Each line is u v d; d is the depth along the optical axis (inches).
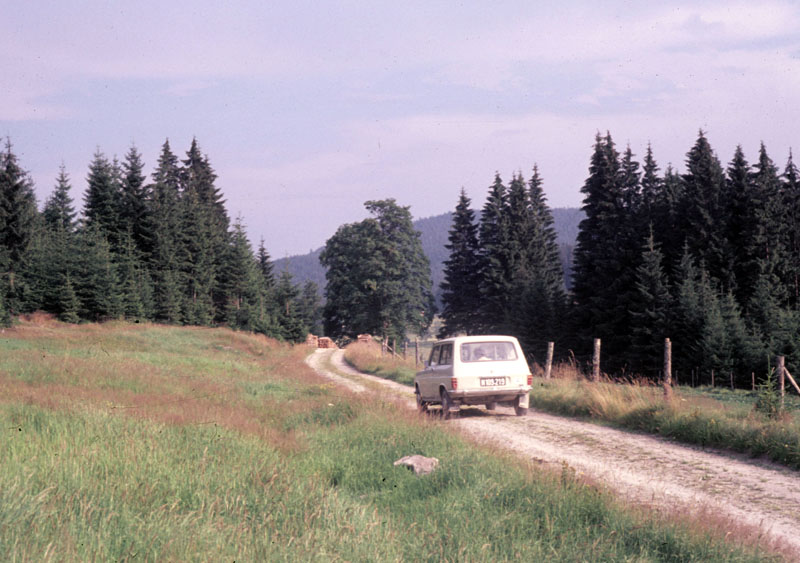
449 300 3046.3
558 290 2321.6
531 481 266.8
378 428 434.0
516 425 517.3
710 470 335.9
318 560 169.9
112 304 2180.1
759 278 1865.2
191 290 2915.8
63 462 241.4
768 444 367.9
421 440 388.8
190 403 535.8
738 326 1487.5
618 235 2017.7
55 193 3127.5
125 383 637.9
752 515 251.3
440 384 581.3
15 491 191.5
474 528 209.9
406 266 2883.9
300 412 556.4
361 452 358.6
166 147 3742.6
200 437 346.0
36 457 246.4
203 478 247.0
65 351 1048.8
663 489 293.0
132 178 2790.4
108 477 234.1
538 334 2155.5
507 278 2748.5
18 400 430.9
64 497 201.0
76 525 175.9
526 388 565.0
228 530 189.0
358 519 212.8
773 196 2164.1
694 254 2027.6
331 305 3051.2
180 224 2896.2
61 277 2068.2
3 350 975.6
